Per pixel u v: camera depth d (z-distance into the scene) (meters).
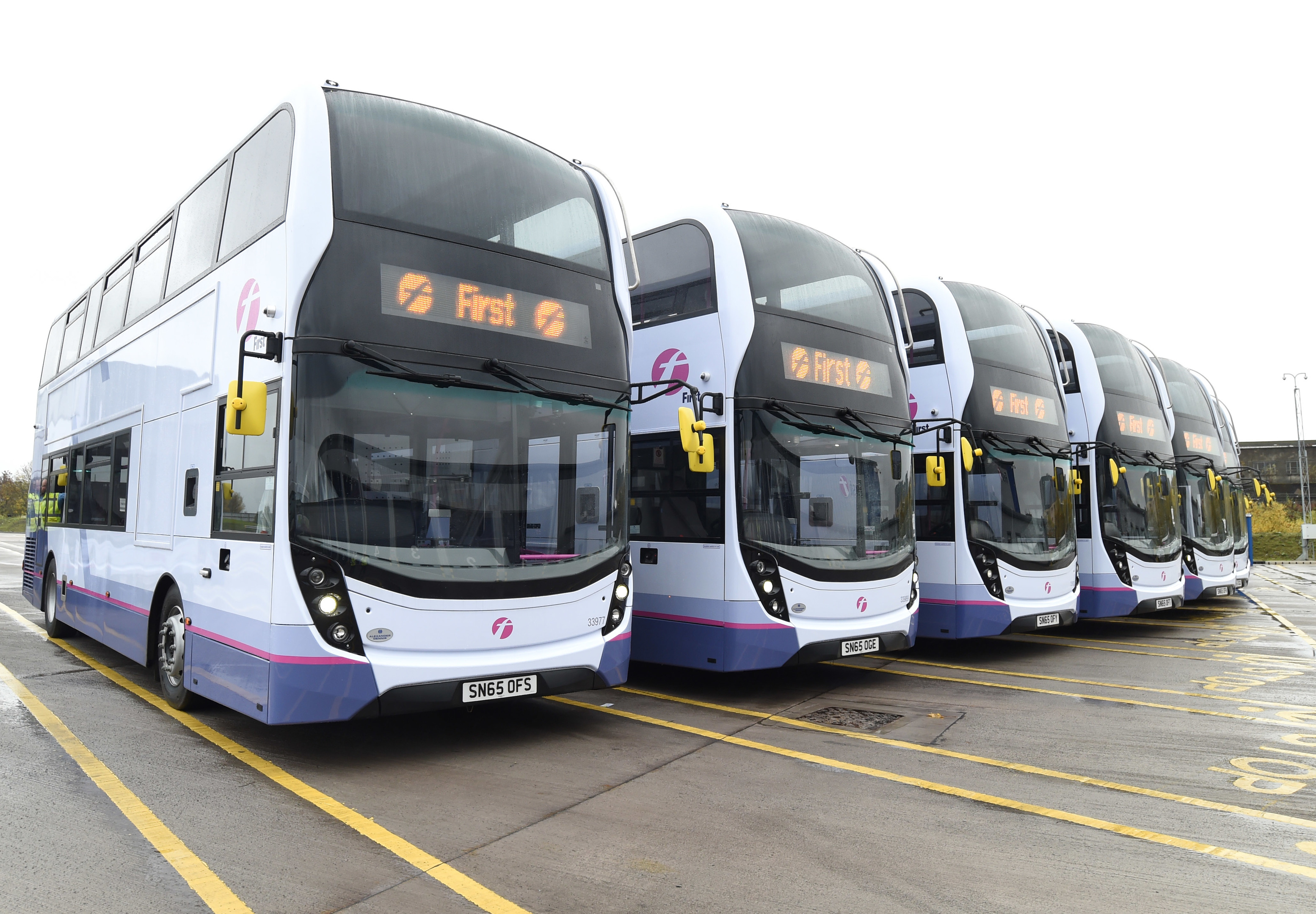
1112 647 11.77
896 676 9.36
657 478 8.49
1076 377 12.93
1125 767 5.68
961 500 10.16
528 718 7.13
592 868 3.96
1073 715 7.29
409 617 5.38
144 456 7.78
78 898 3.61
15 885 3.73
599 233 6.83
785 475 7.92
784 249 8.48
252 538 5.54
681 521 8.16
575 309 6.43
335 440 5.25
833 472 8.27
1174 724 6.92
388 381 5.47
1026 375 11.11
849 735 6.57
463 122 6.41
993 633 9.99
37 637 11.46
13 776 5.33
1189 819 4.65
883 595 8.41
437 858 4.07
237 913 3.47
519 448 5.96
